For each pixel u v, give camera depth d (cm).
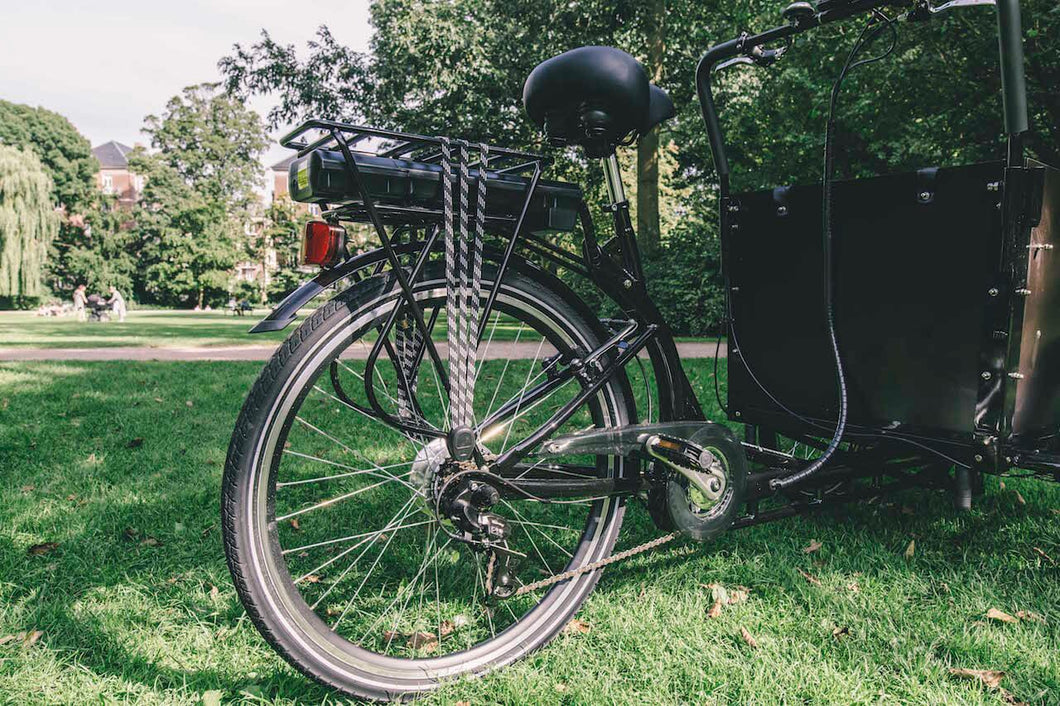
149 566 244
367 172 150
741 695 168
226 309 5428
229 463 150
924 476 243
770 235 230
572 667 181
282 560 157
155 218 5925
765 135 1411
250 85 1712
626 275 191
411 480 177
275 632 153
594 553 196
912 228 196
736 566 234
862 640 191
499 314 179
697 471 189
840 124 1170
